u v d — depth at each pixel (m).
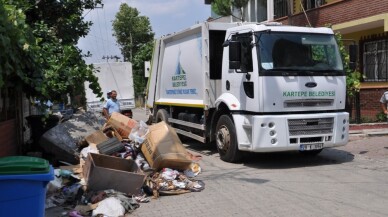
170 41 13.45
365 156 10.26
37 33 11.02
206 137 10.94
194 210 6.48
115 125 10.51
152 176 7.93
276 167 9.36
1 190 4.41
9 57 6.92
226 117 9.93
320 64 9.39
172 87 13.20
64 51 10.84
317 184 7.73
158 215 6.31
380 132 13.08
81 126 10.35
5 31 6.47
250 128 9.12
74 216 6.11
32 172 4.51
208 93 10.71
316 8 18.69
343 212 6.08
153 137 8.62
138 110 39.78
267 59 8.98
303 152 10.60
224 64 10.13
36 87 8.15
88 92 22.11
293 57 9.17
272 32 9.14
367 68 17.72
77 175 7.75
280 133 8.95
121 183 6.97
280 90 8.96
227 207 6.55
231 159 9.83
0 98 8.53
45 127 10.76
